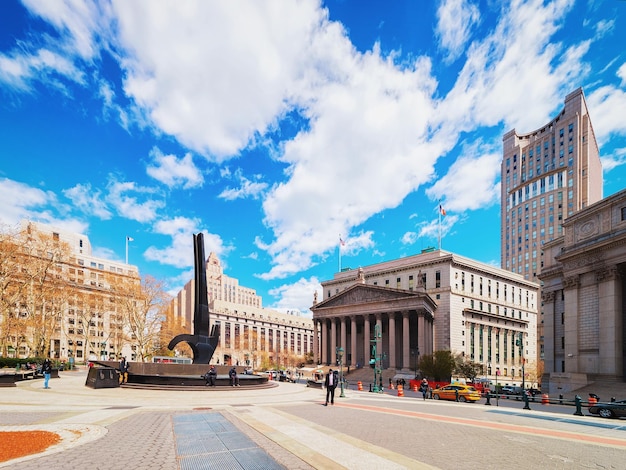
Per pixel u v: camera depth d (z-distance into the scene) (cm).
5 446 1010
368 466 919
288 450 1060
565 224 5144
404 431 1470
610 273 4347
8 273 5597
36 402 2059
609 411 2144
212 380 3109
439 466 960
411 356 8000
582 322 4722
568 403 2864
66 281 7175
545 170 12925
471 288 8712
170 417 1641
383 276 9756
